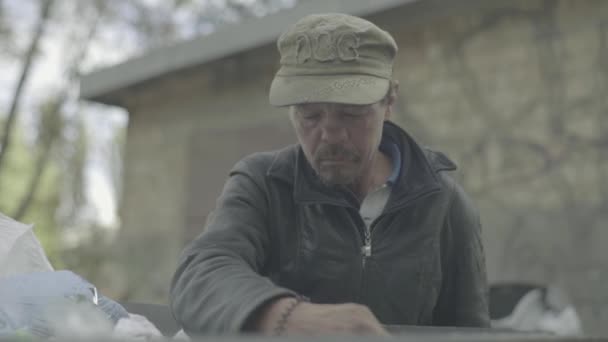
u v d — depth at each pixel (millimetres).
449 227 1375
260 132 6289
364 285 1273
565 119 4379
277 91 1143
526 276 4344
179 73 6762
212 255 1033
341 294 1274
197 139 6793
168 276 6773
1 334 899
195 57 6348
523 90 4586
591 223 4160
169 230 6875
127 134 7445
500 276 4449
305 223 1272
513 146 4570
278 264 1292
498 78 4703
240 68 6488
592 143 4254
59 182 8859
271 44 5883
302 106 1133
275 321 818
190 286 943
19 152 9586
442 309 1451
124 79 6984
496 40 4742
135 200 7223
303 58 1137
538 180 4430
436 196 1331
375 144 1182
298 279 1277
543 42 4523
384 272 1277
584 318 4066
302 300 863
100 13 8383
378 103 1161
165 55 6605
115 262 7164
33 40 8164
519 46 4629
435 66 5020
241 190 1251
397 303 1293
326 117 1120
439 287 1360
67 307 972
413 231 1304
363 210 1325
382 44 1161
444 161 1396
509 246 4457
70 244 7875
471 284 1407
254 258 1176
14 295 1039
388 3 4820
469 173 4734
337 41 1130
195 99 6855
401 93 5168
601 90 4266
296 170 1263
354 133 1135
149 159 7195
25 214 8594
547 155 4418
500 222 4527
